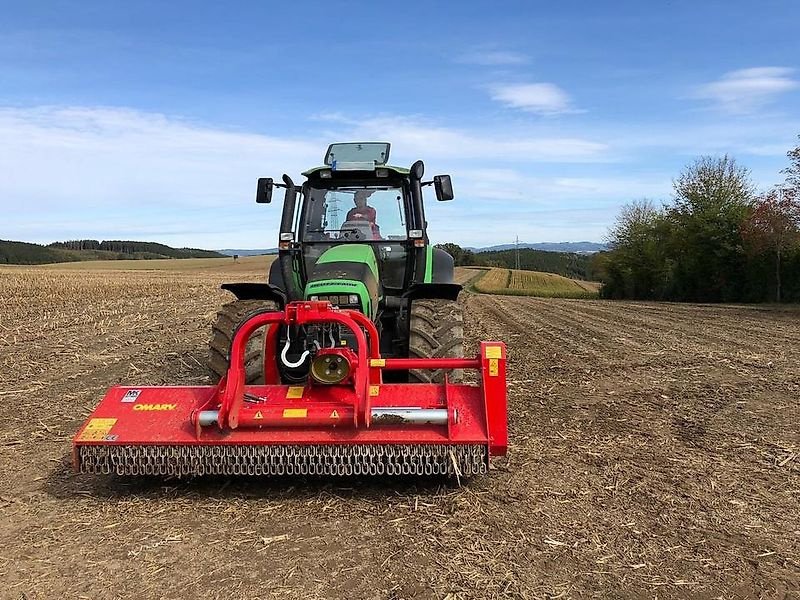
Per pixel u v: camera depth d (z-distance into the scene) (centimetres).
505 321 1902
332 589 344
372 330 498
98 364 1025
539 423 679
